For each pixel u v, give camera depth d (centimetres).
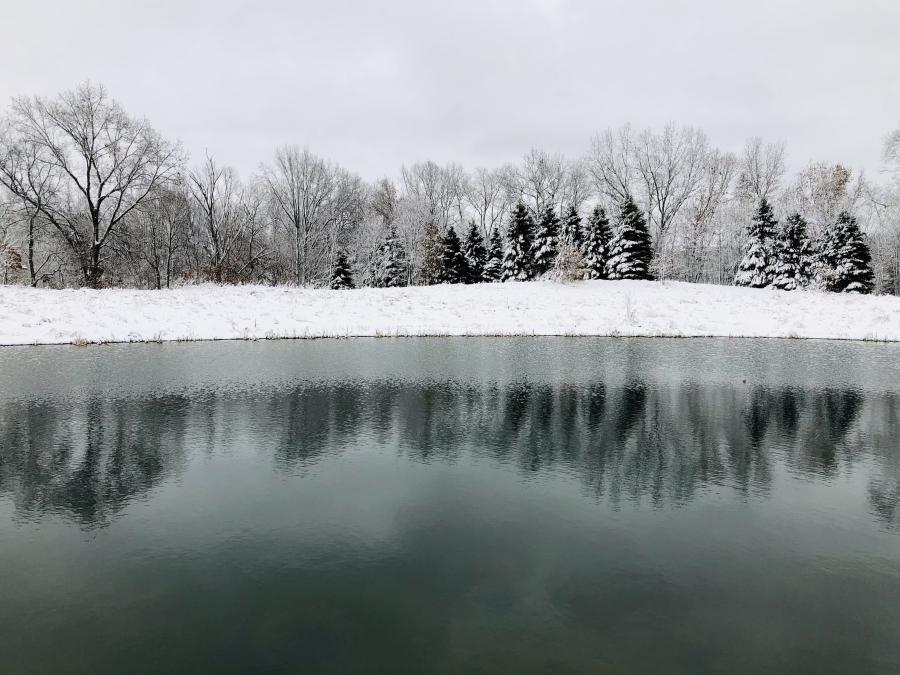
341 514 647
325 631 430
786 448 900
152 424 1021
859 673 386
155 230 4853
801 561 545
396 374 1540
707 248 5403
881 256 4869
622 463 827
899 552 564
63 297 2633
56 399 1210
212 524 621
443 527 615
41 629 435
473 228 5459
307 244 5344
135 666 389
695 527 619
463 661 394
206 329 2383
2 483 740
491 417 1083
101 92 3391
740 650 409
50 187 3494
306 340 2292
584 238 4662
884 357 1877
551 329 2611
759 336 2467
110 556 551
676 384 1410
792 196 5588
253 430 984
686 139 4975
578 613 455
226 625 439
